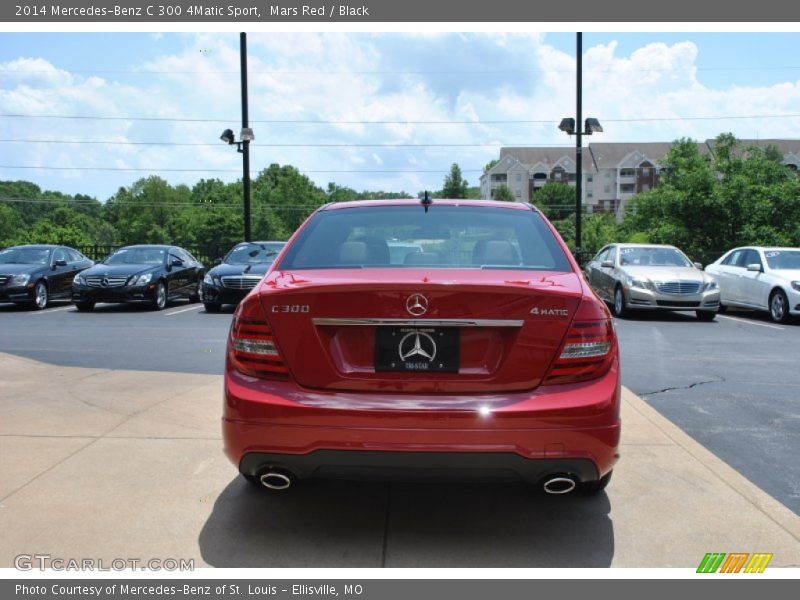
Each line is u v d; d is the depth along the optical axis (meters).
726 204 27.55
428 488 3.98
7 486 3.86
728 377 7.22
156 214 126.81
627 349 9.20
